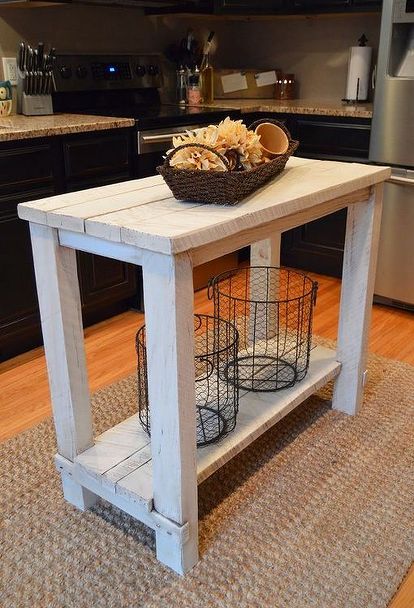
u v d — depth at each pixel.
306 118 3.07
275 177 1.59
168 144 2.73
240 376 1.86
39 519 1.56
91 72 3.02
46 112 2.73
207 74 3.45
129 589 1.34
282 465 1.76
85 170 2.45
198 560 1.42
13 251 2.28
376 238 1.79
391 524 1.54
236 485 1.67
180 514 1.32
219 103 3.40
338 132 2.97
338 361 1.96
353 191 1.61
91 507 1.59
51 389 1.49
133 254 1.18
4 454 1.82
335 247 3.22
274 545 1.46
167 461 1.29
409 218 2.68
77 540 1.49
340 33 3.42
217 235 1.17
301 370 1.89
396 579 1.37
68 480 1.57
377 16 3.25
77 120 2.51
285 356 2.00
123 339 2.61
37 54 2.61
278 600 1.31
